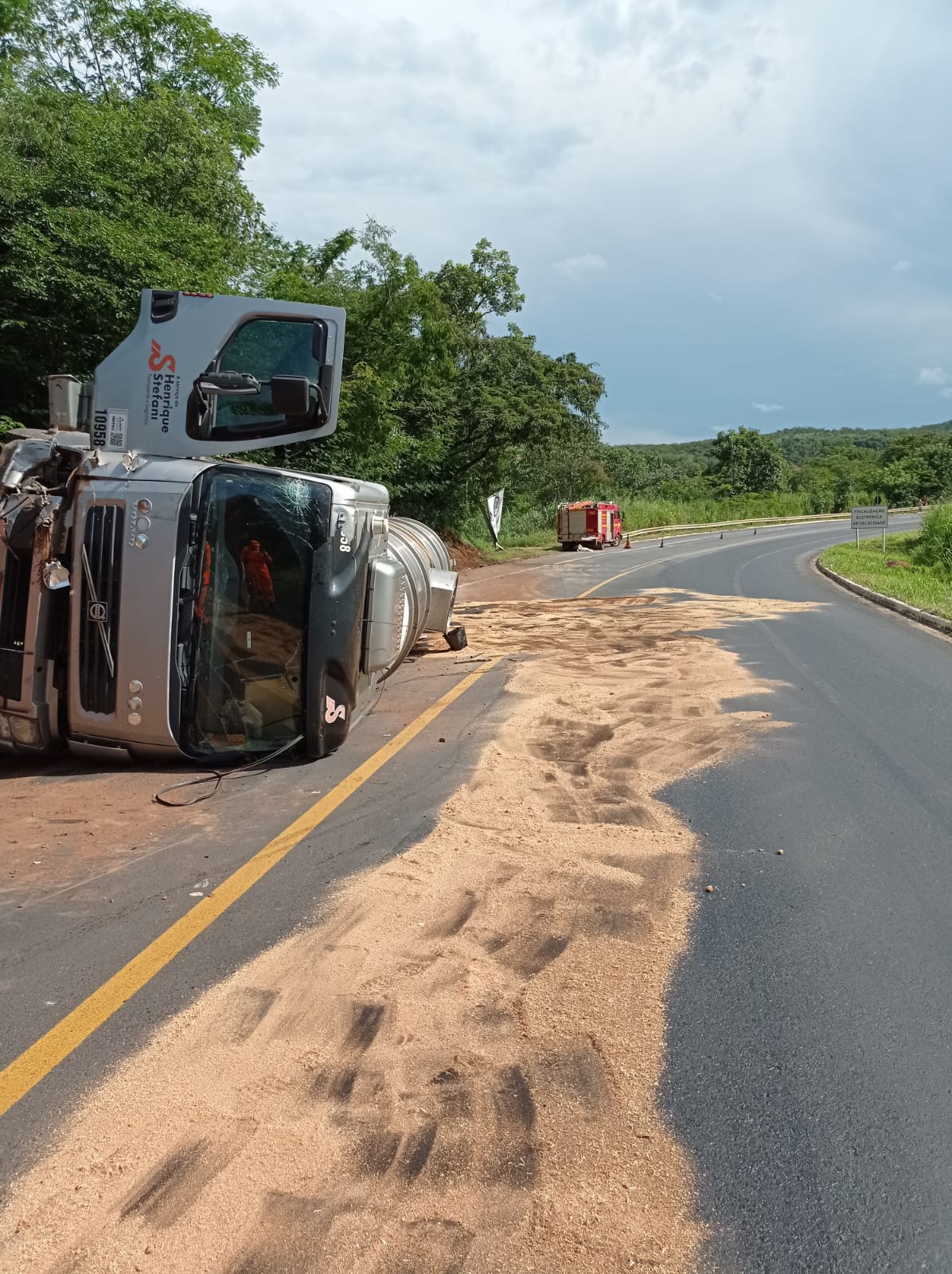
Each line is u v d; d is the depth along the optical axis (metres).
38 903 4.74
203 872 5.14
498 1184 2.80
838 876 5.13
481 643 14.07
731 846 5.55
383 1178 2.82
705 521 64.88
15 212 12.94
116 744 7.01
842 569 28.14
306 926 4.47
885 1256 2.57
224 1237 2.59
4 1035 3.57
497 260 38.25
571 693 9.94
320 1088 3.25
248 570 7.02
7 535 6.95
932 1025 3.69
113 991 3.88
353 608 7.47
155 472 6.84
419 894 4.82
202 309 7.47
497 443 34.50
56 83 19.36
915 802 6.36
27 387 14.06
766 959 4.20
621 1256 2.55
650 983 3.98
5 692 7.06
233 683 7.05
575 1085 3.28
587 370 43.94
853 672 11.13
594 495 54.25
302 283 20.69
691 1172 2.88
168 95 17.48
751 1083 3.31
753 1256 2.57
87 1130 3.02
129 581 6.75
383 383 23.03
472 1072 3.34
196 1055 3.43
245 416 7.57
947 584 25.20
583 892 4.87
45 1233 2.60
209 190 17.08
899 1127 3.09
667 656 12.42
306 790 6.62
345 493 7.45
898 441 99.81
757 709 9.07
